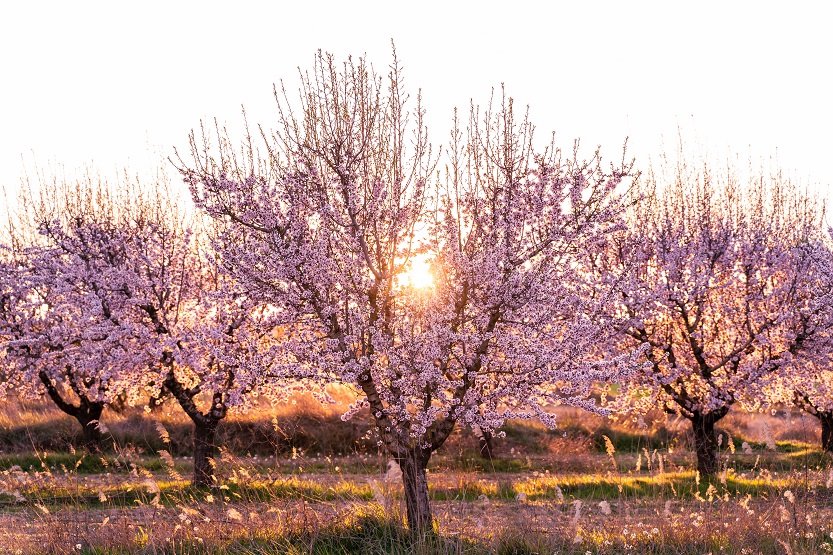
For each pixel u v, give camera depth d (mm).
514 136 10977
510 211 10766
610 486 15297
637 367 11133
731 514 9680
